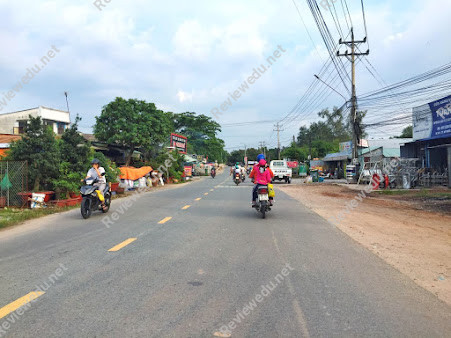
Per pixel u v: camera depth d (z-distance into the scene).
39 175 12.78
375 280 4.62
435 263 5.55
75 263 5.32
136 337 3.05
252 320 3.40
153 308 3.65
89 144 14.26
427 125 22.12
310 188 23.61
